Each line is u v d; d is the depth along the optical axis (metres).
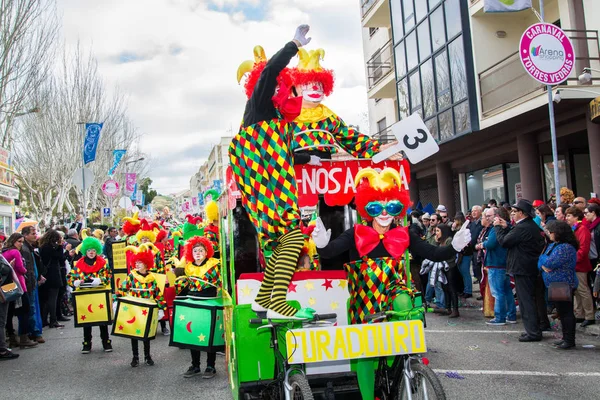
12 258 7.96
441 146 15.96
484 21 14.33
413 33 17.33
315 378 4.10
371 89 23.06
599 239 7.72
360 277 3.93
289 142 3.41
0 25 14.87
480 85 13.91
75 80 28.58
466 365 6.09
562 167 14.57
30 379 6.54
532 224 7.23
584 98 10.62
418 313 3.62
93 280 7.73
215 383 5.98
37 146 27.55
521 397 4.94
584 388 5.11
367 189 3.86
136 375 6.53
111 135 33.22
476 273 10.80
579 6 12.52
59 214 28.45
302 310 3.18
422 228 11.09
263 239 3.39
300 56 4.43
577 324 7.89
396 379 3.77
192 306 5.70
